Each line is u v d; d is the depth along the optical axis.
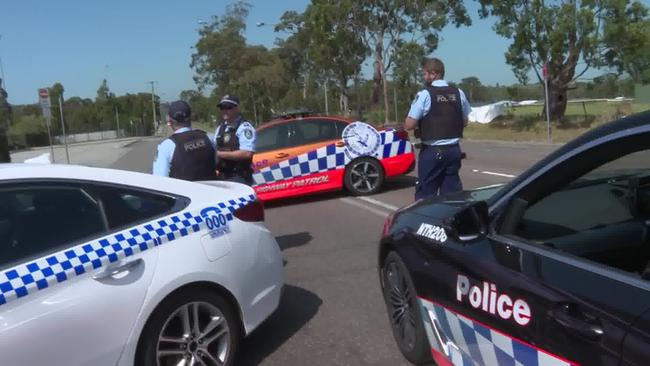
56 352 2.96
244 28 72.31
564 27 25.11
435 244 3.38
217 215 3.86
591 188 3.25
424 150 6.77
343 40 37.41
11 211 3.13
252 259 3.99
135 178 3.67
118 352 3.20
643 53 24.58
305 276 6.15
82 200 3.37
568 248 2.87
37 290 2.96
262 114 69.19
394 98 39.78
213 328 3.71
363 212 9.42
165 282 3.40
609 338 2.06
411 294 3.74
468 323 2.99
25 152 50.22
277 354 4.29
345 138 10.77
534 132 27.73
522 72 27.28
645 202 3.16
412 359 3.90
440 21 34.12
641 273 2.37
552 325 2.35
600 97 45.97
